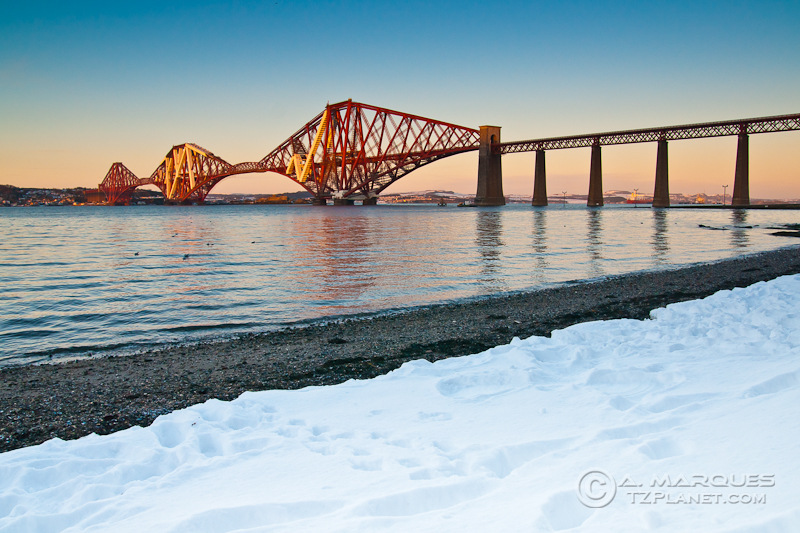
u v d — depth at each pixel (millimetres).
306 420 5527
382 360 9852
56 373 9430
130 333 12969
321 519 3098
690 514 2666
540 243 39938
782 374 5344
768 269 22234
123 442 5055
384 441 4672
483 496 3246
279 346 11148
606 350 7898
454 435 4723
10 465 4469
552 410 5172
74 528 3309
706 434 3836
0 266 27219
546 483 3320
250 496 3646
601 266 25625
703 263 26094
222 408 5988
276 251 34688
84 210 183375
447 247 36781
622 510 2816
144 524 3270
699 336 8625
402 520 2961
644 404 5031
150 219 99188
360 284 20469
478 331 12055
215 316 14883
